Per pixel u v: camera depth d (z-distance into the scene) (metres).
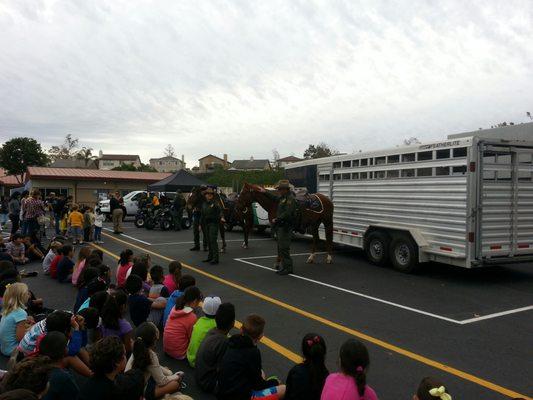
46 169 36.75
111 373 3.41
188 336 5.38
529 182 9.66
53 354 3.64
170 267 7.17
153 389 4.17
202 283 9.38
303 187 15.82
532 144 9.40
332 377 3.30
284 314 7.17
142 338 4.23
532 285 9.32
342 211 12.92
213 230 11.60
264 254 13.44
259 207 18.55
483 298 8.23
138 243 15.95
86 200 36.03
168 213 20.97
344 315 7.13
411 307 7.61
